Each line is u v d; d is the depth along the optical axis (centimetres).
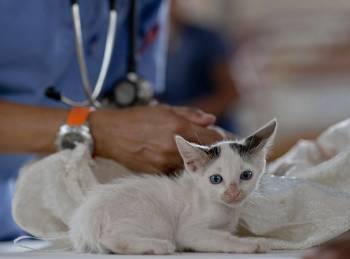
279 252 190
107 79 311
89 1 306
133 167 253
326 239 192
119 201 197
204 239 196
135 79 296
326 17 655
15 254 193
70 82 312
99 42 311
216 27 540
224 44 505
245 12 668
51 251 204
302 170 225
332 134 253
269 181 212
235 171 201
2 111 267
